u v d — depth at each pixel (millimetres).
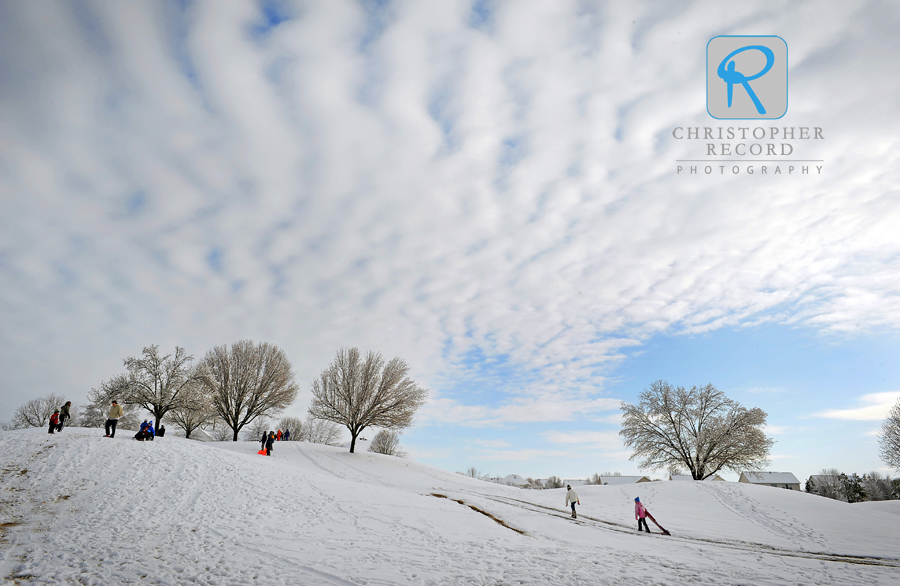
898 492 70188
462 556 12180
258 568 10344
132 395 41219
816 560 14008
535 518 18688
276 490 17766
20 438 19031
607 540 15539
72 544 11062
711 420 44344
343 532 13820
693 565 12336
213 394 45781
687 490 27797
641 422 47344
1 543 10773
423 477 33156
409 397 42594
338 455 38562
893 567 13500
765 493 27125
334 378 43188
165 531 12570
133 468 17391
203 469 18734
